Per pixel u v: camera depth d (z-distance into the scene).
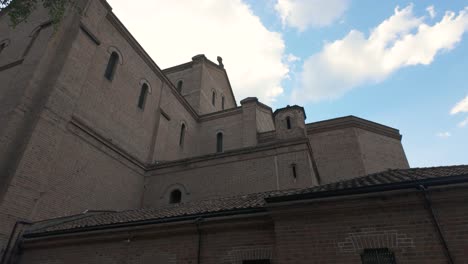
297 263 6.41
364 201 6.40
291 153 15.05
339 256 6.20
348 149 23.12
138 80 19.19
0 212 9.84
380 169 22.69
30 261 9.85
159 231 8.63
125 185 15.98
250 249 7.43
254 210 7.61
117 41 17.62
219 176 15.95
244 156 15.96
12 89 12.48
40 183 11.36
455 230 5.66
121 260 8.74
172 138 22.12
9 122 11.24
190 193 15.99
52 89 12.60
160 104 21.16
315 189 7.79
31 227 10.53
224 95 34.88
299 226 6.80
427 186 6.03
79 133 13.71
